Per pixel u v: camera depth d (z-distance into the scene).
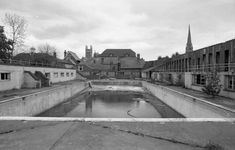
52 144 3.75
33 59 36.50
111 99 23.61
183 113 14.16
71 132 4.50
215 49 16.83
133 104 20.11
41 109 14.75
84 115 14.82
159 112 15.98
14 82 18.14
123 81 42.47
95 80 43.59
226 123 5.47
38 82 20.05
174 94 16.55
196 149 3.62
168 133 4.52
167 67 37.12
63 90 20.75
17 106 11.08
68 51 58.31
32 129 4.68
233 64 13.80
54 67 29.27
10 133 4.38
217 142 3.98
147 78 50.19
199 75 19.28
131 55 69.69
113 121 5.50
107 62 65.31
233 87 13.34
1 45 24.48
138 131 4.63
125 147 3.66
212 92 13.09
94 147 3.64
